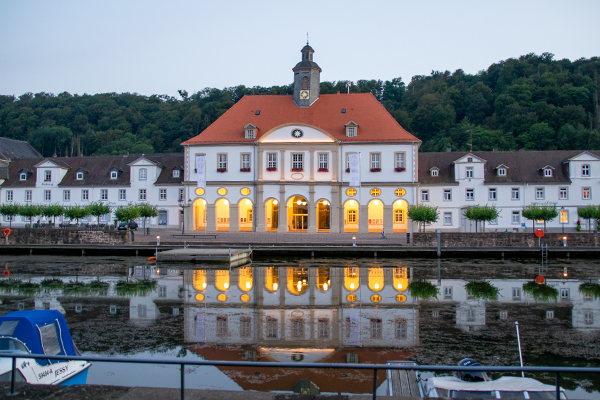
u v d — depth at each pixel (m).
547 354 18.44
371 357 18.08
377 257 48.06
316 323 22.88
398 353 18.55
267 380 15.91
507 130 119.50
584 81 132.50
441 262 44.59
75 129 164.12
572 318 23.95
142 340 20.16
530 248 47.62
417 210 57.12
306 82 68.50
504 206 66.12
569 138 106.56
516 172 67.38
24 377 13.48
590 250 47.28
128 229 57.12
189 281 34.25
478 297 28.86
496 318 23.95
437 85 148.38
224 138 65.94
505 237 49.53
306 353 18.56
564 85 127.19
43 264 43.47
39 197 73.38
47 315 15.39
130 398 9.05
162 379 16.05
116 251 50.78
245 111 69.19
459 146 115.62
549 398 10.95
